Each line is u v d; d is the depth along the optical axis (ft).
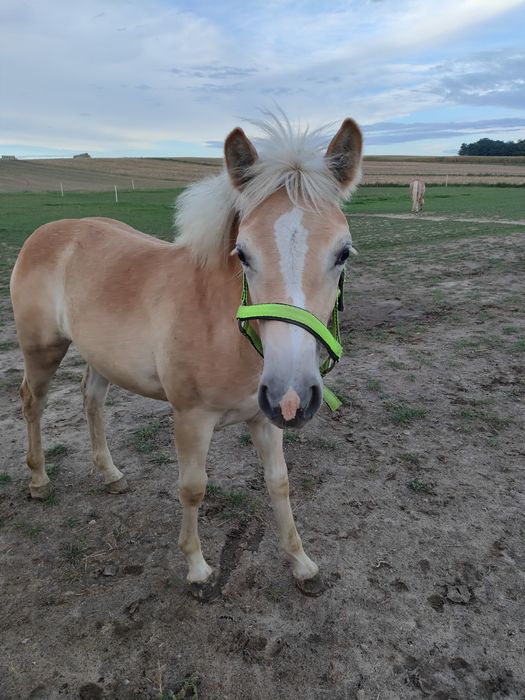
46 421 13.07
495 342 18.39
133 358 7.76
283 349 5.27
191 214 7.01
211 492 10.06
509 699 6.14
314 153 6.17
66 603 7.51
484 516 9.34
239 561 8.32
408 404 13.71
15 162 208.54
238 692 6.21
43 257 9.41
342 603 7.48
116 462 11.19
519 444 11.73
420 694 6.18
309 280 5.46
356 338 19.34
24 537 8.91
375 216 69.56
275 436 7.59
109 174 187.73
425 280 29.25
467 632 7.00
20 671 6.49
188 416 7.16
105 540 8.84
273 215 5.71
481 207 77.30
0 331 20.83
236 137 6.20
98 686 6.31
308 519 9.27
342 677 6.39
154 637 6.96
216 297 6.70
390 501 9.77
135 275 7.99
